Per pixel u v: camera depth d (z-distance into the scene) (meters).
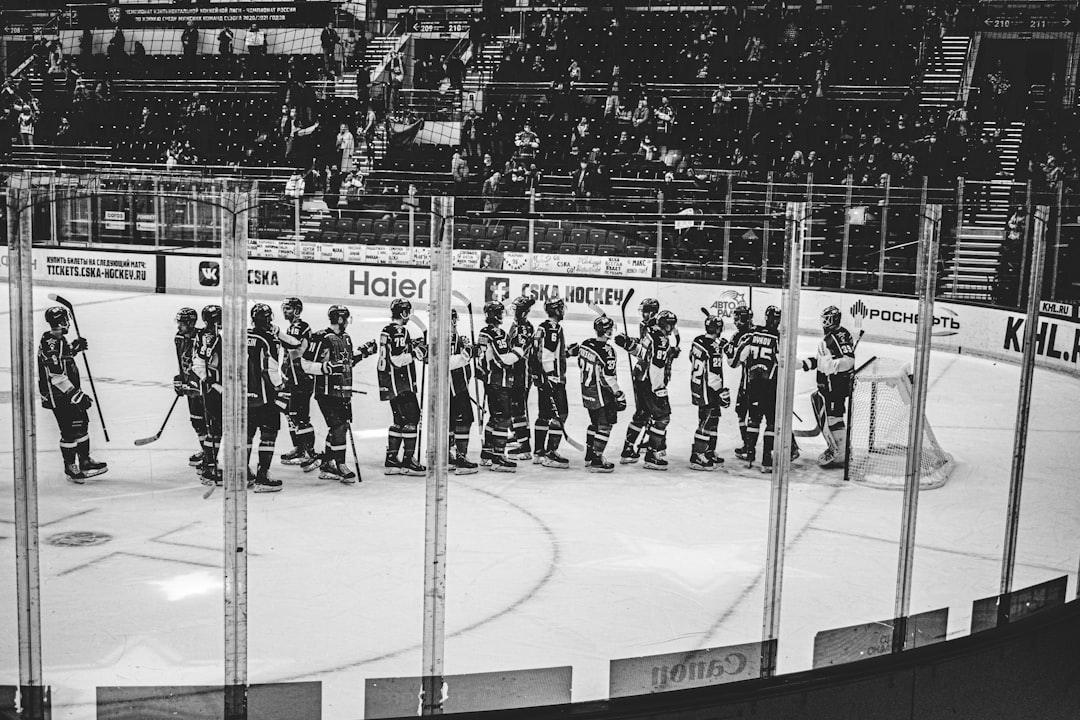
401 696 4.48
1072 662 5.47
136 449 9.81
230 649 4.44
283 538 7.37
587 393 9.49
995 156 18.88
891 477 9.22
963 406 12.19
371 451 10.11
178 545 7.18
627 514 8.20
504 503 8.45
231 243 4.37
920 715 4.95
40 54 25.08
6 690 4.42
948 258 17.58
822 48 21.47
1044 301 14.46
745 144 20.23
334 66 23.62
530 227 18.98
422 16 24.12
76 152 23.20
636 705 4.50
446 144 22.20
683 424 11.52
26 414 4.37
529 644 5.64
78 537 7.31
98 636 5.62
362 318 17.38
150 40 24.97
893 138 19.64
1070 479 9.41
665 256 18.53
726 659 4.75
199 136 22.95
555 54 22.98
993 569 7.00
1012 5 20.75
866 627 5.02
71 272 20.27
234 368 4.34
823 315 9.63
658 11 22.91
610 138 21.38
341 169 21.39
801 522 8.03
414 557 7.01
